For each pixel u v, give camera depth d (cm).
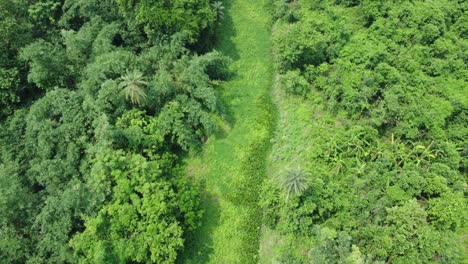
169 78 4009
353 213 3297
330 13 4728
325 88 4231
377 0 4691
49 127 3616
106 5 4581
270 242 3469
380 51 4269
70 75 4150
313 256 3066
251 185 3819
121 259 3058
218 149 4056
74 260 3069
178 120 3859
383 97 4119
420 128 3875
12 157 3681
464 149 3747
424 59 4369
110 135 3475
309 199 3269
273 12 5222
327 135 3878
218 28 5069
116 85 3734
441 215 3203
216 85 4519
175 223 3191
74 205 3161
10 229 3172
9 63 4134
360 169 3594
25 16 4500
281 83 4494
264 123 4241
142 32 4616
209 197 3750
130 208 3186
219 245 3469
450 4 4875
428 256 3011
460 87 4156
